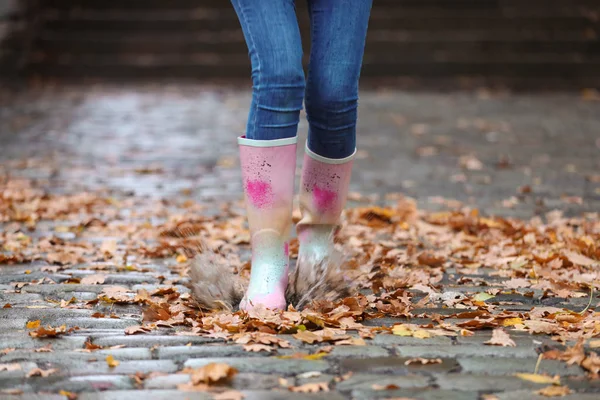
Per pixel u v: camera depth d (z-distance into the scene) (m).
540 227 6.65
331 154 4.33
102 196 8.19
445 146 11.47
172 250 5.91
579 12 19.28
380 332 3.91
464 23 19.02
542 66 18.36
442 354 3.58
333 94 4.19
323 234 4.47
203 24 19.38
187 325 4.08
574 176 9.39
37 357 3.55
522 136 12.34
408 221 6.90
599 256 5.66
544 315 4.26
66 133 12.23
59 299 4.69
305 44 18.47
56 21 19.27
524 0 19.44
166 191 8.52
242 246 6.18
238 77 18.73
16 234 6.44
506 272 5.25
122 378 3.29
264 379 3.28
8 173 9.30
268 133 4.11
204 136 12.11
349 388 3.18
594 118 14.18
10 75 18.31
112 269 5.41
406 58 18.50
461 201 8.04
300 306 4.23
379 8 19.36
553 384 3.23
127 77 18.61
